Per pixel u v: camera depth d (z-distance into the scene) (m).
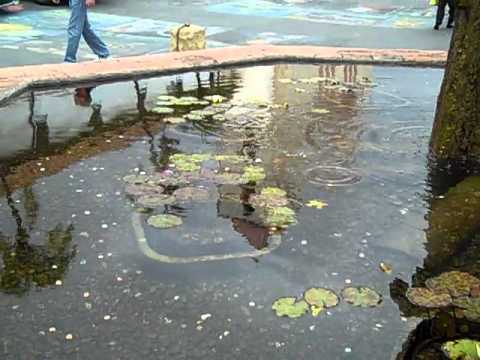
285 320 2.35
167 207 3.27
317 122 4.79
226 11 12.13
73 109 5.07
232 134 4.48
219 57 6.72
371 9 12.86
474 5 3.89
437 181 3.72
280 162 3.94
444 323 2.36
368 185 3.62
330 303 2.46
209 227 3.06
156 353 2.15
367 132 4.57
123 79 6.00
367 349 2.20
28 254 2.80
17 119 4.77
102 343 2.20
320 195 3.46
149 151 4.12
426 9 12.88
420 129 4.67
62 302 2.44
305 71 6.60
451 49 4.08
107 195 3.42
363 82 6.12
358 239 2.98
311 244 2.92
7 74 5.62
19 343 2.20
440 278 2.65
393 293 2.55
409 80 6.24
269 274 2.66
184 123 4.72
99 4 12.45
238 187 3.54
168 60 6.48
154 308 2.41
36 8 11.90
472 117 4.01
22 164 3.88
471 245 2.96
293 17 11.63
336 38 9.59
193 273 2.66
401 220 3.19
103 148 4.18
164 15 11.46
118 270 2.68
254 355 2.15
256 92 5.70
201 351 2.17
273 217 3.17
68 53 7.20
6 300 2.45
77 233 3.00
